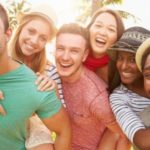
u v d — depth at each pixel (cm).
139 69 113
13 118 107
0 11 106
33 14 122
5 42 105
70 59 120
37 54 123
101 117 121
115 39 120
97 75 124
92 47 121
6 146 111
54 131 116
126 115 112
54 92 111
